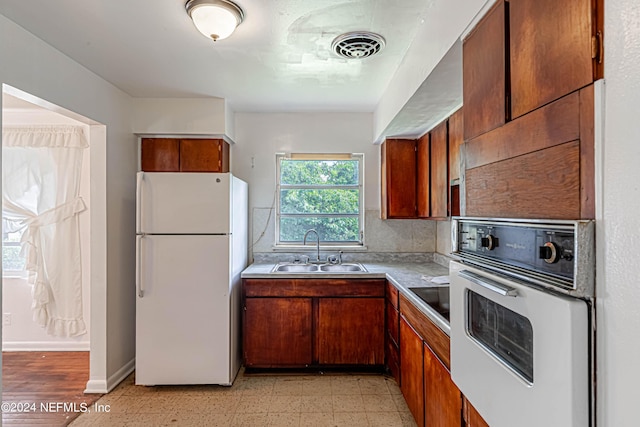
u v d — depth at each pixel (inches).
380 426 86.5
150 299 104.0
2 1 65.1
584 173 28.0
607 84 25.9
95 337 103.4
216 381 104.7
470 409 50.8
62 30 76.0
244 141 140.9
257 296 114.0
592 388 26.4
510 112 39.8
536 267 32.9
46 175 130.5
